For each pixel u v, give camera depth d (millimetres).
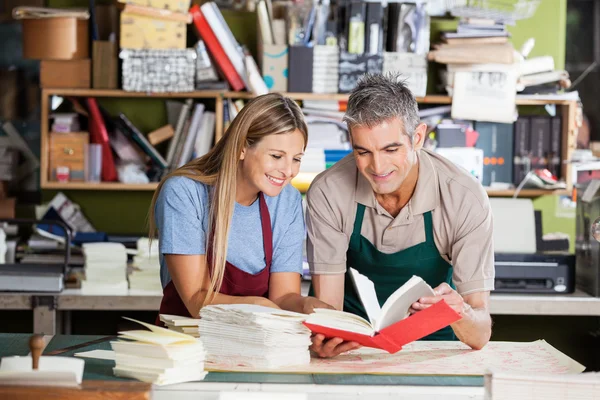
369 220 2777
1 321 4836
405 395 2014
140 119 4816
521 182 4684
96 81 4516
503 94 4500
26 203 4816
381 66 4461
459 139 4566
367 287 2293
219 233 2473
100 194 4848
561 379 1883
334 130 4504
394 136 2363
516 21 4891
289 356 2213
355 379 2105
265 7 4465
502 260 4172
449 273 2867
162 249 2494
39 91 4785
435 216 2713
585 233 4270
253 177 2449
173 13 4383
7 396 1814
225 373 2129
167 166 4582
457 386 2061
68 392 1815
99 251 4137
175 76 4449
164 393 1975
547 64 4609
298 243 2652
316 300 2479
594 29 4898
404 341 2127
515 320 4934
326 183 2775
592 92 4934
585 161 4406
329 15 4590
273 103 2438
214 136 4578
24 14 4383
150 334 2096
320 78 4453
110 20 4676
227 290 2572
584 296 4160
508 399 1893
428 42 4531
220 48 4449
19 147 4793
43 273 4012
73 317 4852
